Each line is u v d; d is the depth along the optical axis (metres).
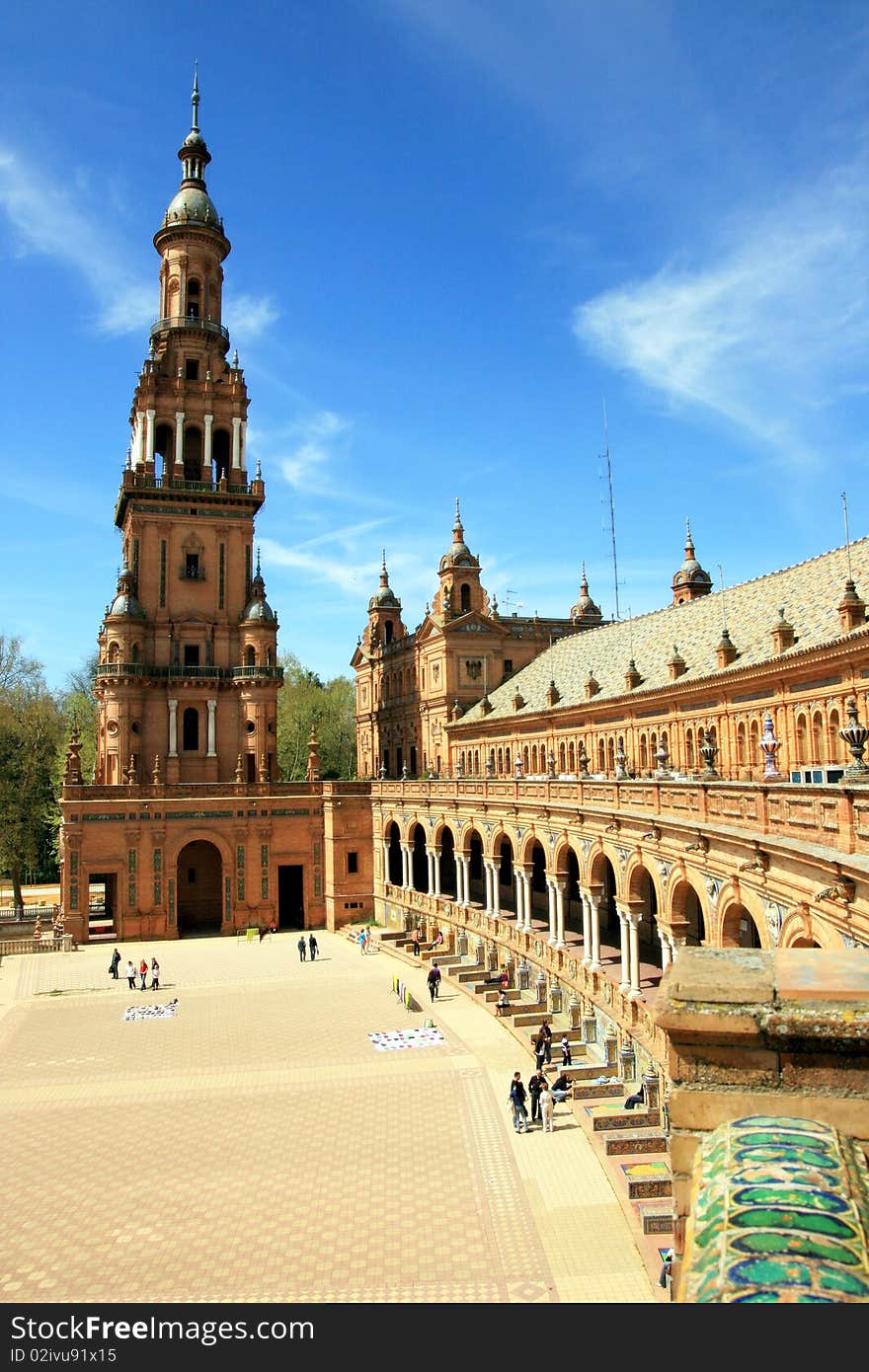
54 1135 31.27
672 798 29.06
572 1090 32.47
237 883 71.50
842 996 6.02
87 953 64.44
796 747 35.84
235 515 81.19
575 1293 20.55
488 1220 24.30
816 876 18.94
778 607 42.78
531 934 46.34
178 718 77.75
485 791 52.94
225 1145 30.14
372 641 104.94
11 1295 21.19
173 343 83.81
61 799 68.44
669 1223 22.89
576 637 74.94
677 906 29.56
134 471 79.31
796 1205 4.68
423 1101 33.59
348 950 63.97
